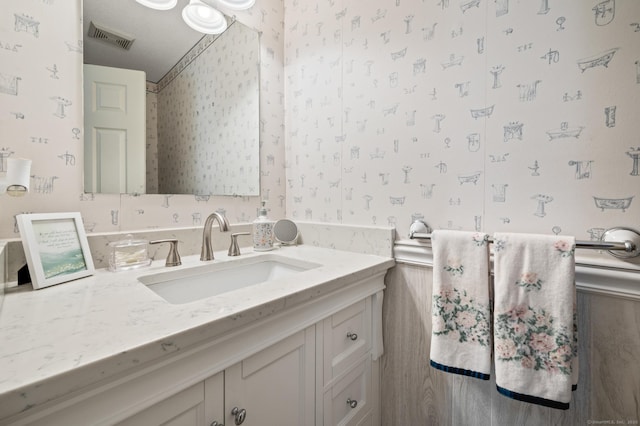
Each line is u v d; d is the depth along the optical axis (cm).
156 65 105
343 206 125
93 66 91
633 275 69
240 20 130
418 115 103
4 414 33
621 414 72
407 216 107
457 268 86
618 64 70
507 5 85
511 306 75
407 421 107
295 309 71
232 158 128
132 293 67
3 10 76
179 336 47
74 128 88
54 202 84
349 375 94
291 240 133
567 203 77
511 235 77
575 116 76
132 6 100
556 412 81
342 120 125
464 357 83
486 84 89
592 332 75
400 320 109
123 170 98
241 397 61
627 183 70
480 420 93
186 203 113
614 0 70
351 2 121
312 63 136
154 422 47
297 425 74
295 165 144
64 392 37
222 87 124
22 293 66
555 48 78
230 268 105
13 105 77
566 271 69
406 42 105
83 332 47
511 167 85
